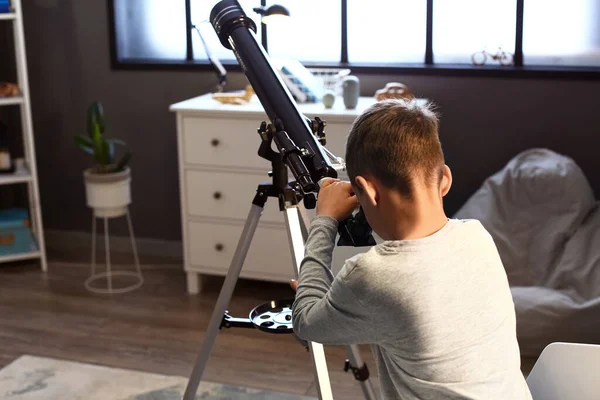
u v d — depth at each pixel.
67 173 4.11
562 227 2.94
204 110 3.25
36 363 2.83
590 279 2.78
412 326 1.19
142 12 3.81
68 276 3.72
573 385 1.60
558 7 3.27
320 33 3.59
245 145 3.26
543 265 2.91
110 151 3.56
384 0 3.47
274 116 1.78
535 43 3.34
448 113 3.45
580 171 3.08
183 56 3.82
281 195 1.88
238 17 1.96
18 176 3.71
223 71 3.45
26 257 3.77
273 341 3.01
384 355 1.31
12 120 4.10
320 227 1.38
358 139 1.26
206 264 3.45
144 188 4.00
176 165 3.91
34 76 4.02
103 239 4.12
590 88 3.25
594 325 2.63
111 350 2.94
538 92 3.32
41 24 3.94
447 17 3.40
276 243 3.31
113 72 3.89
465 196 3.52
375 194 1.26
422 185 1.24
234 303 3.38
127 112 3.92
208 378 2.71
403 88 3.22
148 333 3.09
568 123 3.32
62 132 4.05
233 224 3.37
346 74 3.38
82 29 3.88
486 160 3.46
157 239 4.04
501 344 1.24
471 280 1.23
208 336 2.06
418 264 1.21
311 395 2.60
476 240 1.27
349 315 1.24
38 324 3.17
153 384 2.67
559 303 2.67
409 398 1.24
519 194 3.05
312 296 1.32
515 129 3.39
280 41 3.66
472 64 3.43
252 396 2.59
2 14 3.55
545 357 1.61
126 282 3.64
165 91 3.83
